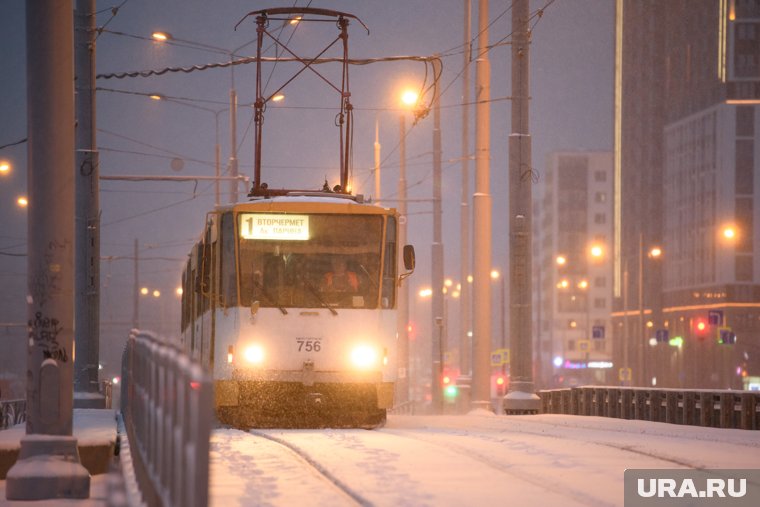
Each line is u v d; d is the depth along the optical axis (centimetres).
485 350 9138
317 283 5859
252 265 5844
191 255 7256
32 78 3534
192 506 1761
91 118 7588
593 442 4553
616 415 8038
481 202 9156
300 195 6228
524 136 8338
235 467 3425
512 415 8181
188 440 1853
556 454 3944
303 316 5819
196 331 6831
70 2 3547
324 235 5909
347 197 6209
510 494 2858
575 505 2680
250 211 5891
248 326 5788
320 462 3516
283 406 5809
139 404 3403
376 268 5922
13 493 3378
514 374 8312
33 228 3541
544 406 9731
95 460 3941
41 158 3531
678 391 7156
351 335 5841
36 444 3431
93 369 7588
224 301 5884
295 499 2736
